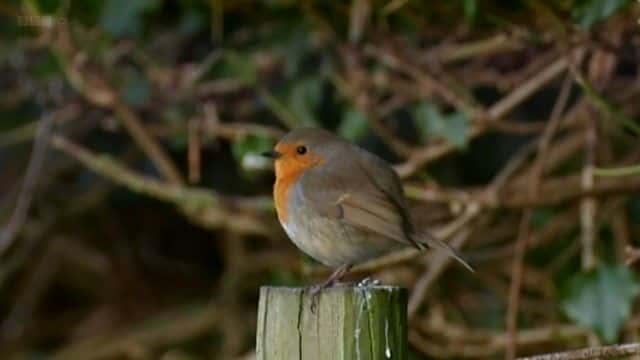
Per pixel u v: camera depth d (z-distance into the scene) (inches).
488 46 410.3
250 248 541.0
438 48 418.6
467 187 488.1
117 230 591.8
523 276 454.0
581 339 432.5
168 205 592.4
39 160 486.9
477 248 470.6
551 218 449.4
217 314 553.3
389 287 239.0
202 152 526.3
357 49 420.5
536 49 422.3
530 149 424.8
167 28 487.5
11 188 561.6
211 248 598.9
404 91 429.4
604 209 425.7
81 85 445.1
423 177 431.5
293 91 447.2
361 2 413.7
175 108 462.3
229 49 455.8
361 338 233.9
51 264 589.6
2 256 566.9
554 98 491.2
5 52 486.0
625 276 362.3
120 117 461.4
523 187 425.7
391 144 433.4
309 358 236.2
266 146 433.4
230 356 546.3
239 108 466.9
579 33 373.1
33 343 597.6
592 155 397.4
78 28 442.6
